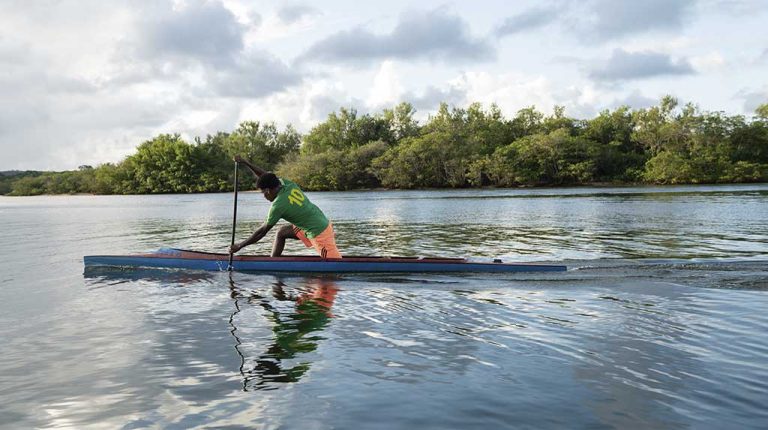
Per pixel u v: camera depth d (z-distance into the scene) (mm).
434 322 5848
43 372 4438
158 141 112000
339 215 25875
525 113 101375
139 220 25453
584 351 4781
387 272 9039
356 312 6352
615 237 13945
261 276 8859
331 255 9539
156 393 3967
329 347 5000
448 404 3699
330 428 3367
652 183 75312
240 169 113438
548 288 7609
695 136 75625
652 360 4512
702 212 22125
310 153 104438
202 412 3637
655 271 8719
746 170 70312
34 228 20922
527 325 5668
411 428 3350
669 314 6000
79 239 16047
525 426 3359
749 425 3320
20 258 11641
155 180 108062
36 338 5410
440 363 4523
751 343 4906
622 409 3584
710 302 6527
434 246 12969
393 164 82000
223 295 7414
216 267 9484
